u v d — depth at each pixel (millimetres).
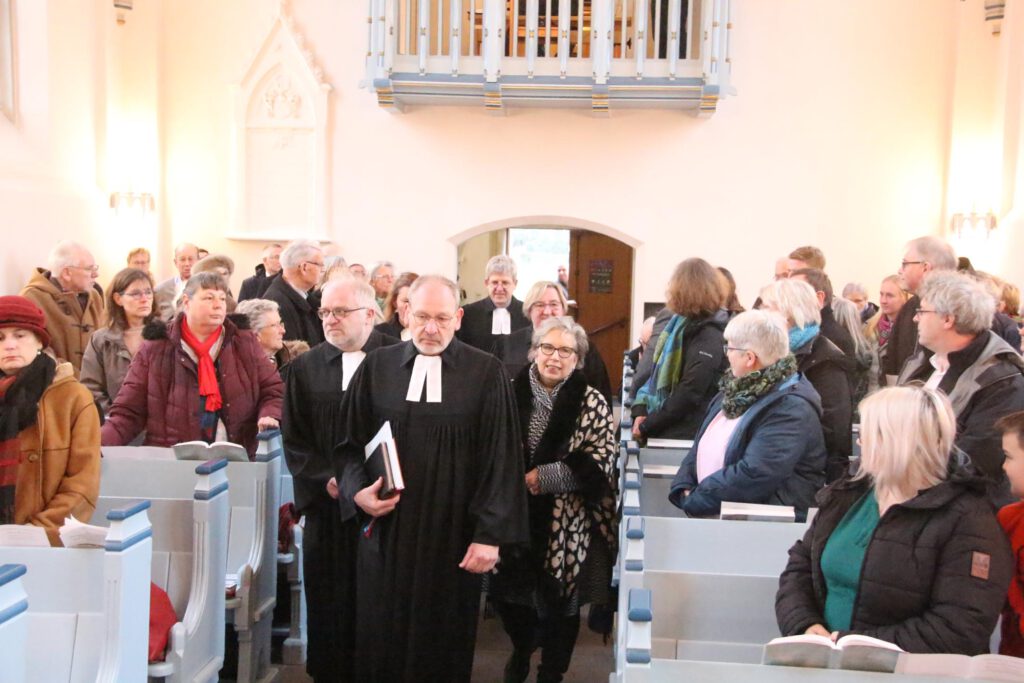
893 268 10258
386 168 10633
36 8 9156
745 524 3105
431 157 10602
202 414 4359
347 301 3904
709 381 4738
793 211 10344
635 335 10594
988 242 9812
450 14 10219
